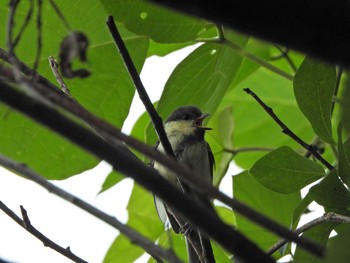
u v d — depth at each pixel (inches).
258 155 398.6
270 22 117.4
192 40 275.6
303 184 237.8
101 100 306.8
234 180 291.3
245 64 350.9
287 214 287.3
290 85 416.8
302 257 229.1
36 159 310.0
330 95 227.9
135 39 301.3
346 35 115.6
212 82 299.1
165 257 134.5
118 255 314.5
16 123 305.3
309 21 116.2
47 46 302.5
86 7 297.6
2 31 299.9
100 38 301.3
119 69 303.7
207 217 125.4
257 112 425.7
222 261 267.1
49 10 296.7
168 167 118.4
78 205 137.4
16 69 130.4
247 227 277.6
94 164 309.6
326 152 358.3
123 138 120.5
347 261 146.6
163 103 301.0
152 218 329.4
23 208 207.0
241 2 117.3
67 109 122.4
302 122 421.7
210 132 350.0
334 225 228.1
